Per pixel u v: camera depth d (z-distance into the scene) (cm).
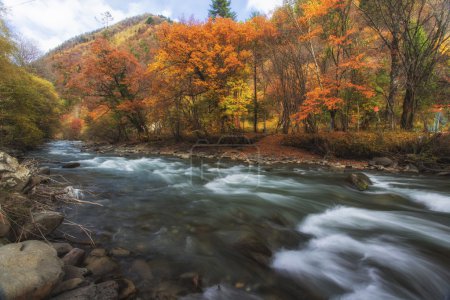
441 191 844
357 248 469
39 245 306
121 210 622
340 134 1547
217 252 430
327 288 357
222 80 1845
